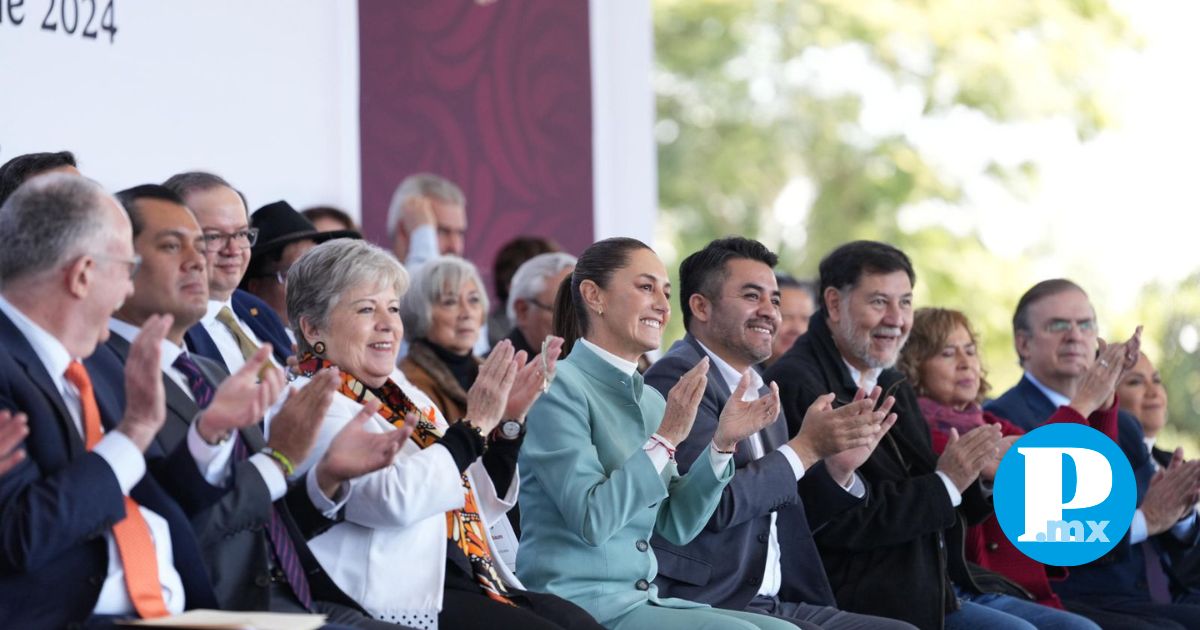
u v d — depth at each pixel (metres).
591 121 23.30
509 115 22.39
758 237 47.09
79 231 9.42
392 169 21.19
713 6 47.47
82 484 9.02
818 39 47.00
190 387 10.78
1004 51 45.66
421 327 16.33
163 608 9.41
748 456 13.52
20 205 9.44
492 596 11.76
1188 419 32.81
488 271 22.08
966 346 16.64
